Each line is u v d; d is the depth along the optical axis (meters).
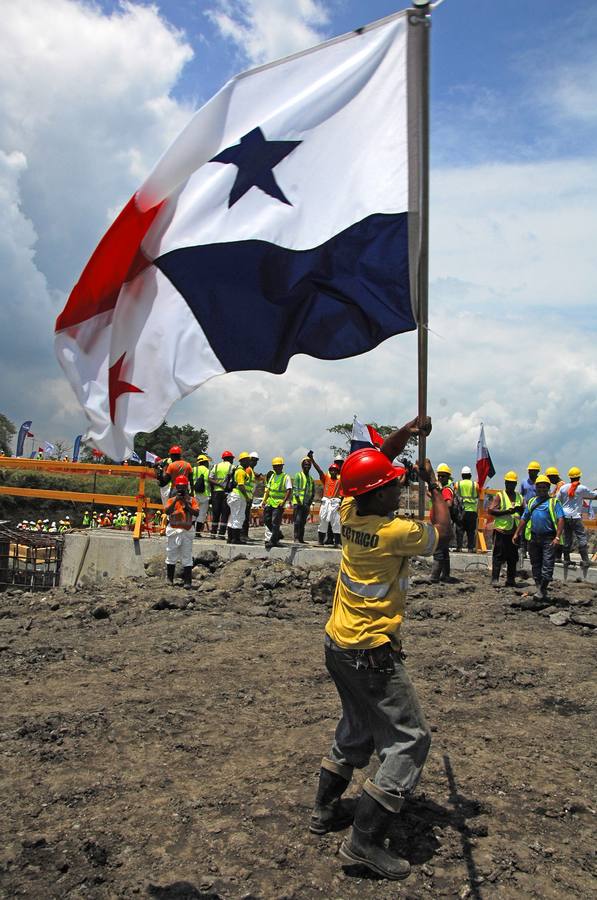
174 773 4.71
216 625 9.26
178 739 5.32
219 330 4.02
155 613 10.04
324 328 4.13
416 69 3.81
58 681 6.86
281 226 4.00
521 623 9.83
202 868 3.56
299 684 6.76
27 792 4.42
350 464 3.71
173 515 11.80
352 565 3.65
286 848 3.74
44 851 3.71
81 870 3.54
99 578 13.94
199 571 12.84
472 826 4.01
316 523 21.59
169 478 12.25
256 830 3.93
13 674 7.13
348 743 3.82
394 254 3.97
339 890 3.39
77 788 4.46
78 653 7.91
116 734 5.37
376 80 3.92
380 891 3.39
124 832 3.91
